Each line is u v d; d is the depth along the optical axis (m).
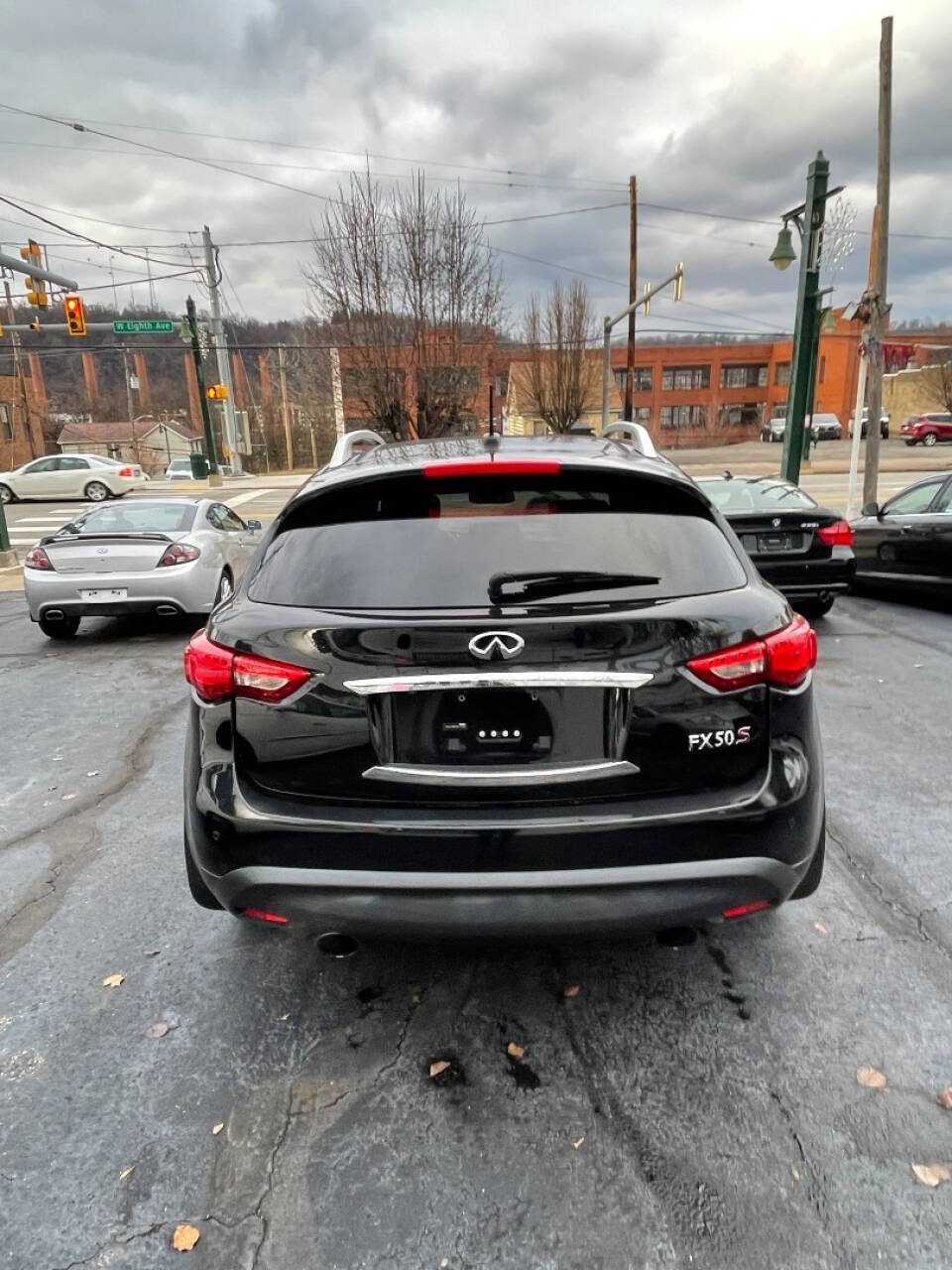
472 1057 2.22
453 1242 1.69
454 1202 1.78
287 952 2.70
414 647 1.92
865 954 2.61
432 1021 2.36
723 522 2.35
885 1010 2.36
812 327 12.33
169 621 8.23
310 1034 2.32
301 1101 2.07
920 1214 1.72
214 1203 1.79
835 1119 1.97
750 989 2.46
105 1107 2.06
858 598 8.51
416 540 2.13
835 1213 1.73
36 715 5.31
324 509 2.28
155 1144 1.95
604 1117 2.00
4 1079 2.16
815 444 44.16
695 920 2.02
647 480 2.22
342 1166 1.88
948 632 6.87
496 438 2.89
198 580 7.16
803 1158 1.87
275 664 2.01
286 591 2.12
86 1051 2.26
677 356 62.91
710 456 39.12
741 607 2.03
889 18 11.41
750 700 2.01
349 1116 2.02
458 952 2.68
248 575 2.32
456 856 1.96
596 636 1.91
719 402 63.50
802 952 2.62
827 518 6.87
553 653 1.91
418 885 1.96
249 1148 1.93
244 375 67.75
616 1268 1.62
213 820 2.08
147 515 7.80
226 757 2.09
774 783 2.03
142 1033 2.33
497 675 1.91
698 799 2.00
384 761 1.98
